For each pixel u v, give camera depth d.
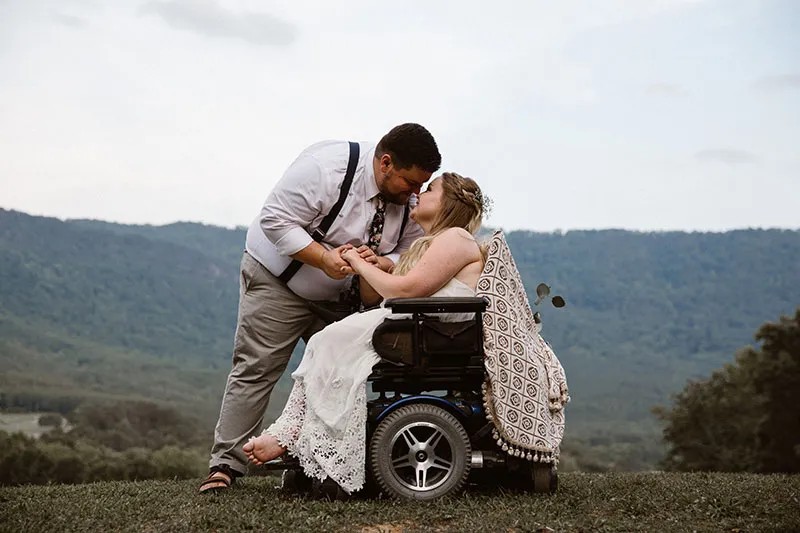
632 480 6.52
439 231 5.58
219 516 4.76
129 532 4.67
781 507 5.06
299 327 6.12
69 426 60.16
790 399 47.22
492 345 5.23
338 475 5.05
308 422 5.15
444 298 5.14
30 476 42.69
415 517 4.74
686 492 5.63
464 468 5.12
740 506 5.10
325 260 5.66
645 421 129.38
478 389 5.48
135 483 6.78
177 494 5.82
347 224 5.85
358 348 5.21
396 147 5.59
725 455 53.12
